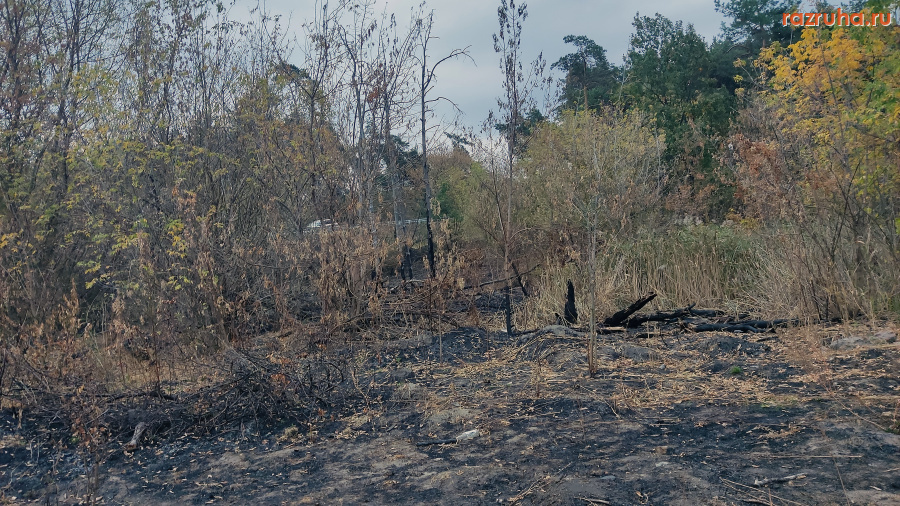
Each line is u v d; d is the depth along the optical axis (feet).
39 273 24.29
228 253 26.27
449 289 25.82
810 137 25.77
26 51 28.40
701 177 59.67
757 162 24.22
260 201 30.09
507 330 25.26
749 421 13.48
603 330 23.62
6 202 25.80
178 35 30.42
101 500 12.61
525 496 10.96
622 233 31.60
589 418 14.62
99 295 27.43
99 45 31.35
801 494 9.96
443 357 21.63
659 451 12.26
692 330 23.29
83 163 26.84
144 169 26.40
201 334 21.84
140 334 19.47
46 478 13.82
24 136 27.89
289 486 12.59
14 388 17.66
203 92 30.71
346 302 24.35
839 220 23.38
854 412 13.24
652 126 67.00
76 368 17.57
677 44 84.69
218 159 29.91
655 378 17.43
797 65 26.96
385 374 19.86
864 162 23.44
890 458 10.92
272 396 16.87
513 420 14.99
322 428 15.79
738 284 27.78
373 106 31.58
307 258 25.98
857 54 24.84
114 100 28.68
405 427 15.29
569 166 40.60
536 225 35.83
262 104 30.53
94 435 14.40
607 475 11.41
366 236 25.90
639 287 29.01
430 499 11.27
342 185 29.99
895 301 21.53
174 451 14.96
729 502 9.95
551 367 19.35
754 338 21.29
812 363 17.06
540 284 30.32
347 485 12.34
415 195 47.91
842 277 22.30
